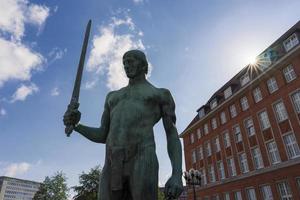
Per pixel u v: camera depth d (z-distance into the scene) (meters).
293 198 25.16
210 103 41.97
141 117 2.14
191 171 19.12
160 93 2.32
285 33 32.06
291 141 26.69
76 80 2.27
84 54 2.35
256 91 31.98
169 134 2.30
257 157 30.77
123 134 2.07
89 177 42.91
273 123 28.80
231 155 34.72
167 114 2.29
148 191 1.91
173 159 2.17
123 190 2.00
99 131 2.42
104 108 2.50
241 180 32.22
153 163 2.00
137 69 2.40
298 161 25.17
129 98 2.27
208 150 39.94
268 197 28.30
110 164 2.06
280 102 28.58
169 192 1.94
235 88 36.69
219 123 37.88
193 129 44.09
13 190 121.31
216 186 36.59
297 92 26.83
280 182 27.02
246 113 32.97
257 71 32.19
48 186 55.38
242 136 33.19
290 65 27.88
